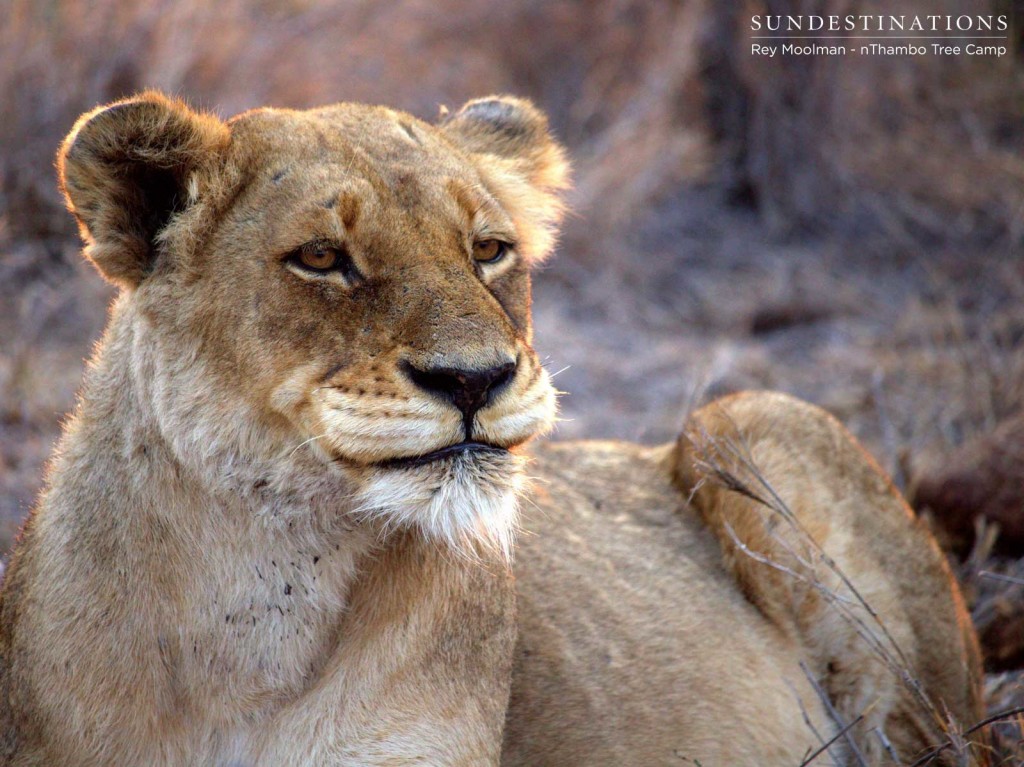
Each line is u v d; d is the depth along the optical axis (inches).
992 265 738.2
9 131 604.1
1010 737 323.3
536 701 269.3
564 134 831.7
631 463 344.5
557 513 306.2
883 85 885.2
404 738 231.8
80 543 226.7
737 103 855.1
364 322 221.1
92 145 223.9
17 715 229.5
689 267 755.4
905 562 330.6
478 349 215.9
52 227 597.0
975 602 379.9
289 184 227.8
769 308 692.7
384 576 234.8
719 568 324.2
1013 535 406.9
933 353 610.2
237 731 232.4
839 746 311.4
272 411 222.8
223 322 223.1
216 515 225.8
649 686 283.9
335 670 233.6
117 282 233.1
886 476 349.4
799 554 316.2
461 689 240.7
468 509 217.3
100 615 222.2
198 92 701.9
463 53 878.4
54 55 634.8
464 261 232.5
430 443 215.2
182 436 223.1
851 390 579.2
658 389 581.3
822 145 832.9
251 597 228.4
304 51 778.2
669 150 815.7
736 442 329.1
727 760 288.2
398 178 233.6
